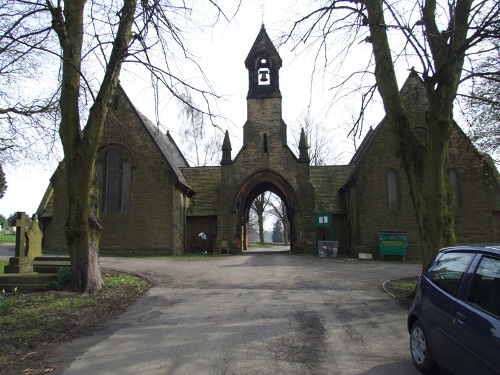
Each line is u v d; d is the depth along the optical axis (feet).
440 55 27.37
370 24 27.61
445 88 26.78
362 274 44.37
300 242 80.02
